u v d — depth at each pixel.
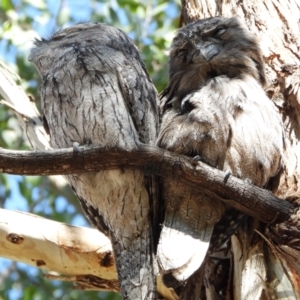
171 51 9.84
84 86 8.82
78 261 9.55
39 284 17.12
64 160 7.61
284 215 8.23
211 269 8.96
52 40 9.99
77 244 9.49
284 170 8.86
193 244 8.14
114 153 7.70
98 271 9.59
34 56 9.84
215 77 9.09
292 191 8.67
